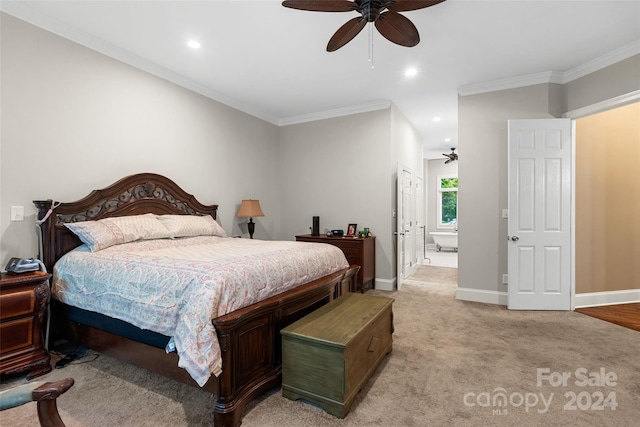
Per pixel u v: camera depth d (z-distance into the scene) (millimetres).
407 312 3652
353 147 4973
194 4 2506
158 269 1987
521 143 3744
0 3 2438
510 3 2500
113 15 2639
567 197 3695
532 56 3350
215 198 4371
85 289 2303
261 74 3783
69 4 2496
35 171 2646
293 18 2695
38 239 2633
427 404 1902
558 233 3703
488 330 3090
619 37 2975
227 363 1695
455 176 9812
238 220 4754
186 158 3959
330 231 4926
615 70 3266
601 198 3916
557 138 3697
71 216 2824
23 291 2162
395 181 4914
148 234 2988
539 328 3141
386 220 4738
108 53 3135
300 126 5430
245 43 3090
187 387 2082
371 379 2186
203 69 3652
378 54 3309
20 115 2559
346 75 3818
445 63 3504
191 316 1664
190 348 1599
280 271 2242
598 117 3908
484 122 4070
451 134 6766
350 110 4961
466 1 2475
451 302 4055
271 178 5477
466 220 4156
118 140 3240
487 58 3391
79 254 2525
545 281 3729
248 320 1864
